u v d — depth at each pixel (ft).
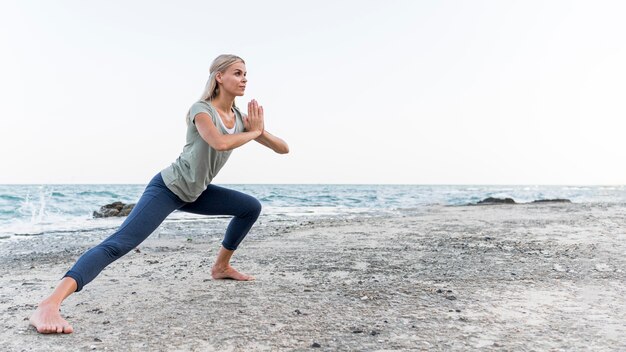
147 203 8.96
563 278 11.54
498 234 20.80
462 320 8.03
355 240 19.67
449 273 12.30
